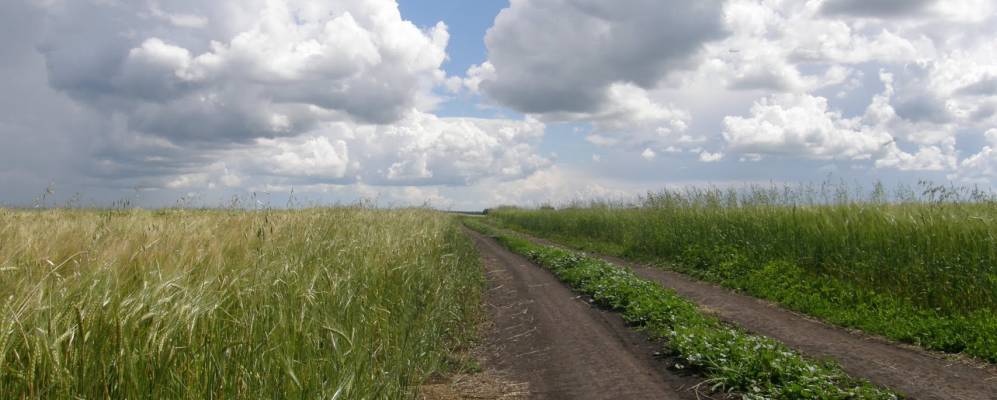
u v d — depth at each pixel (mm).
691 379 6723
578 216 29359
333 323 5371
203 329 4039
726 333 7891
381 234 10414
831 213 13359
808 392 5781
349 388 4375
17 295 3820
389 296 7707
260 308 4887
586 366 7441
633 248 20422
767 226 14867
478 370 7391
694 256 16297
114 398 3389
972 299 9094
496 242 28312
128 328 3604
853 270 11242
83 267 4805
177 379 3654
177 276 4305
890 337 8477
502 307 11555
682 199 21094
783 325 9422
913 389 6180
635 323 9602
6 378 3170
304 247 7492
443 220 22219
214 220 8891
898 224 11008
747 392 6145
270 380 4191
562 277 14789
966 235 9797
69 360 3322
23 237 5680
